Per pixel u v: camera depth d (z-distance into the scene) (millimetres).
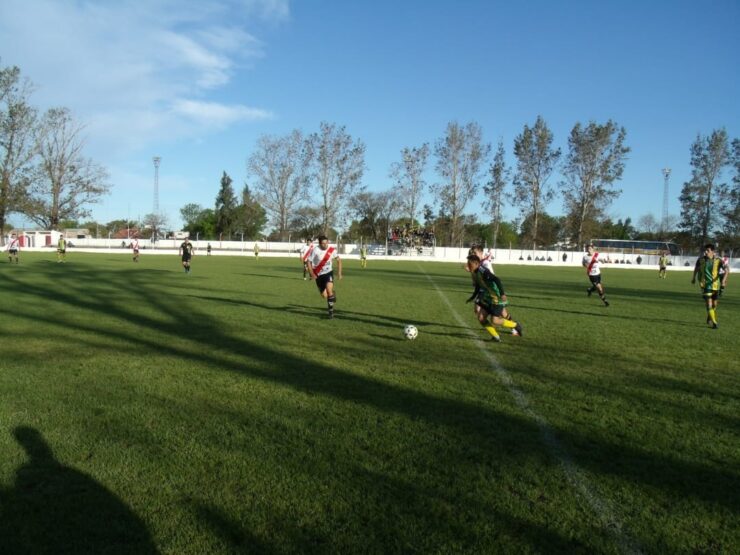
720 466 3996
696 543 2965
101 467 3730
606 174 63312
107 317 10703
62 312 11266
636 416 5109
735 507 3377
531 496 3443
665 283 28969
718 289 11438
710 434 4660
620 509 3311
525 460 4004
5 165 55625
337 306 13500
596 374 6781
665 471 3875
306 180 69875
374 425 4684
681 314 13945
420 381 6199
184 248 25594
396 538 2936
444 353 7879
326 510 3221
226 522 3072
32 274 22547
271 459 3918
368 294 16953
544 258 60531
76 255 48031
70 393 5461
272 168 70125
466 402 5410
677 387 6238
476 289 9227
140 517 3109
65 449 4023
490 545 2889
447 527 3057
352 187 68188
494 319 9008
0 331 8914
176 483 3521
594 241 66875
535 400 5539
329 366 6859
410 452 4102
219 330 9461
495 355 7816
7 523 3027
